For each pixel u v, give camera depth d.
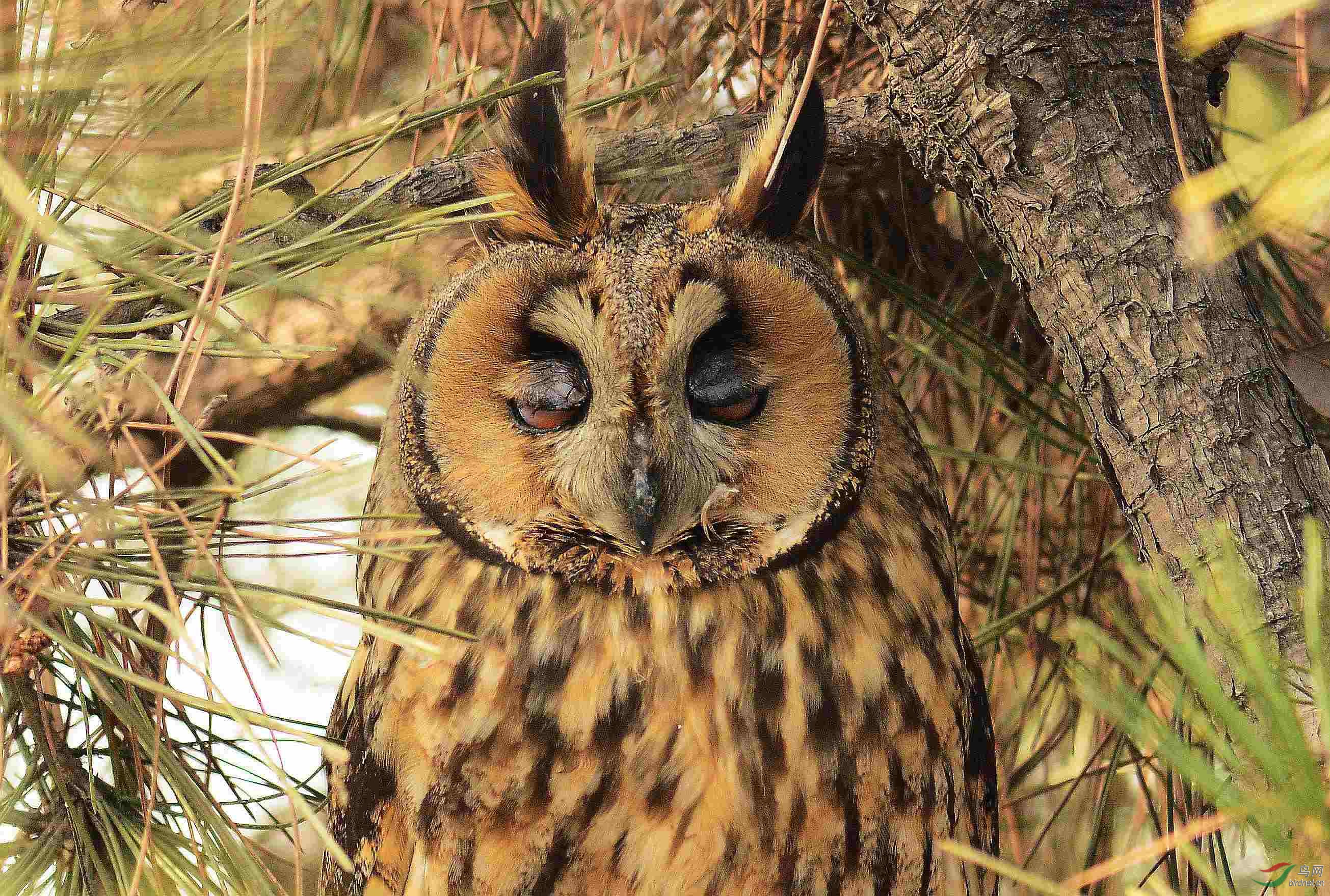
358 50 3.84
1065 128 3.77
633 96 3.81
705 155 3.83
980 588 3.88
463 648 3.80
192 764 3.78
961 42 3.77
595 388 3.79
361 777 3.81
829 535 3.81
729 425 3.80
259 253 3.74
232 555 3.73
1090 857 3.80
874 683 3.80
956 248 3.87
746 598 3.80
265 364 3.89
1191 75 3.77
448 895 3.79
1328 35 3.82
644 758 3.79
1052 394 3.84
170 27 3.71
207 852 3.76
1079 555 3.85
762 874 3.79
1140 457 3.76
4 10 3.71
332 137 3.77
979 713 3.82
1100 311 3.76
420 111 3.80
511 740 3.79
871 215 3.87
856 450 3.81
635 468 3.79
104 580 3.73
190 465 3.90
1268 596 3.74
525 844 3.79
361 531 3.83
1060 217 3.77
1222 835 3.76
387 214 3.79
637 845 3.79
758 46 3.84
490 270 3.80
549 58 3.81
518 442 3.80
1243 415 3.75
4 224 3.71
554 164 3.80
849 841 3.79
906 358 3.88
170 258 3.74
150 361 3.84
